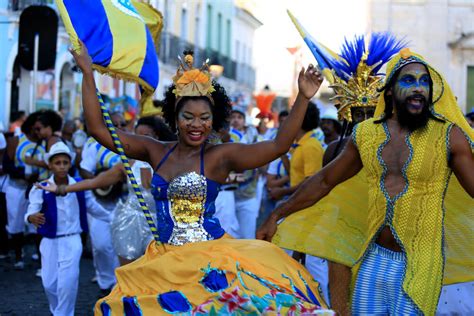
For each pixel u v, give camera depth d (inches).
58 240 325.1
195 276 198.2
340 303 254.7
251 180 433.4
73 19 229.5
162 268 201.3
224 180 215.2
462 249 226.1
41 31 607.8
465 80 1254.3
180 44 1349.7
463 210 224.5
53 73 1045.8
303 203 225.9
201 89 212.1
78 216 331.0
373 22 1227.2
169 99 219.9
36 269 460.4
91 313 353.7
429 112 205.9
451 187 223.0
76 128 674.2
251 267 199.3
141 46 241.8
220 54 1620.3
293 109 211.5
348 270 254.7
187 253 203.2
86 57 220.8
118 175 325.4
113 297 205.0
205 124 211.5
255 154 211.9
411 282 201.0
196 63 1478.8
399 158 204.2
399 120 205.6
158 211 213.6
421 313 200.7
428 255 202.8
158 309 197.2
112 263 390.9
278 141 211.5
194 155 213.5
